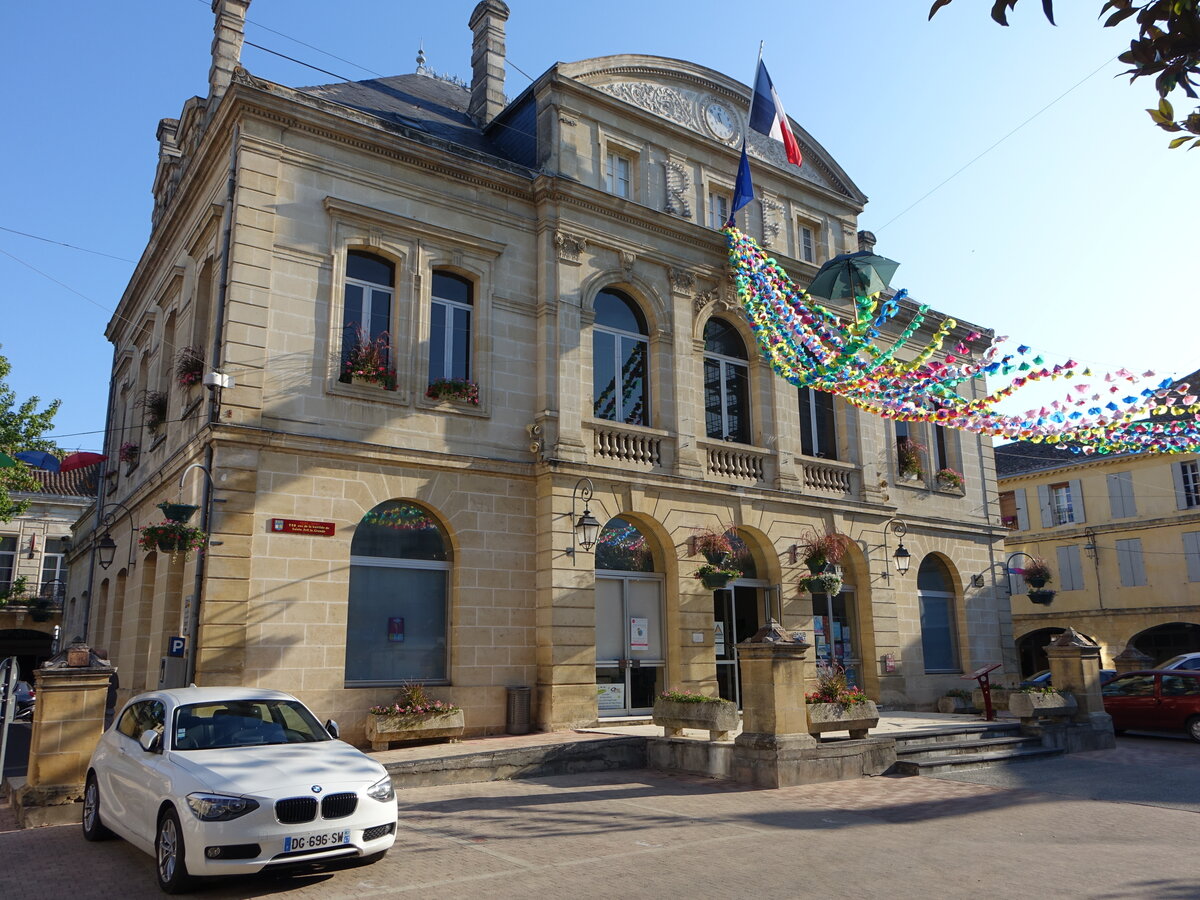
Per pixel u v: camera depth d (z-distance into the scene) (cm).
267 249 1392
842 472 2031
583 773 1261
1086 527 3581
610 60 1825
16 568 3569
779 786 1122
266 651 1276
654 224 1805
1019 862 768
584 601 1545
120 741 852
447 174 1595
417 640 1450
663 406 1761
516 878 714
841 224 2183
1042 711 1533
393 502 1463
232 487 1292
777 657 1179
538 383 1630
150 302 2052
